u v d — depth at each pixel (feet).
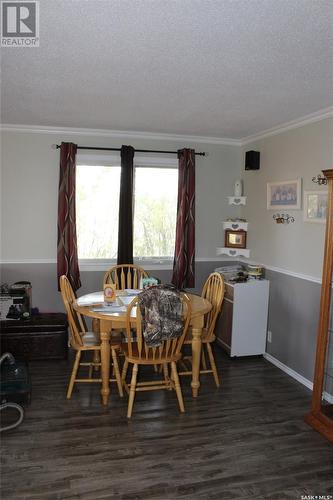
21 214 13.88
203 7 5.50
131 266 13.30
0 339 12.49
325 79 8.37
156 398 10.50
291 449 8.43
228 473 7.59
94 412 9.67
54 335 12.78
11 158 13.62
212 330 11.37
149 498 6.89
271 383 11.68
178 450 8.26
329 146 10.54
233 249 15.29
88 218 14.57
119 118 12.24
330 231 8.91
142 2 5.38
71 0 5.32
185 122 12.60
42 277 14.21
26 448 8.18
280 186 12.73
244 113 11.29
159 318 8.98
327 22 5.89
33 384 11.12
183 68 7.84
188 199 14.64
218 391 11.05
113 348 10.37
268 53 7.06
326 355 9.47
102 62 7.57
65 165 13.55
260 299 13.33
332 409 9.57
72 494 6.94
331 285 9.05
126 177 14.05
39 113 11.78
